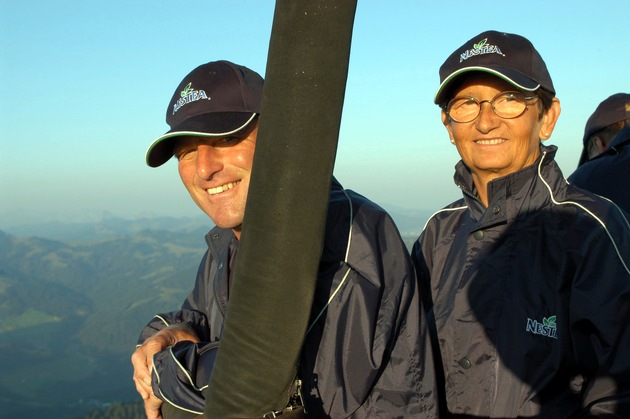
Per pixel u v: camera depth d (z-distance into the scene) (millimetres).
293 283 782
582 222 1175
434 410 1041
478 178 1317
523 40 1269
